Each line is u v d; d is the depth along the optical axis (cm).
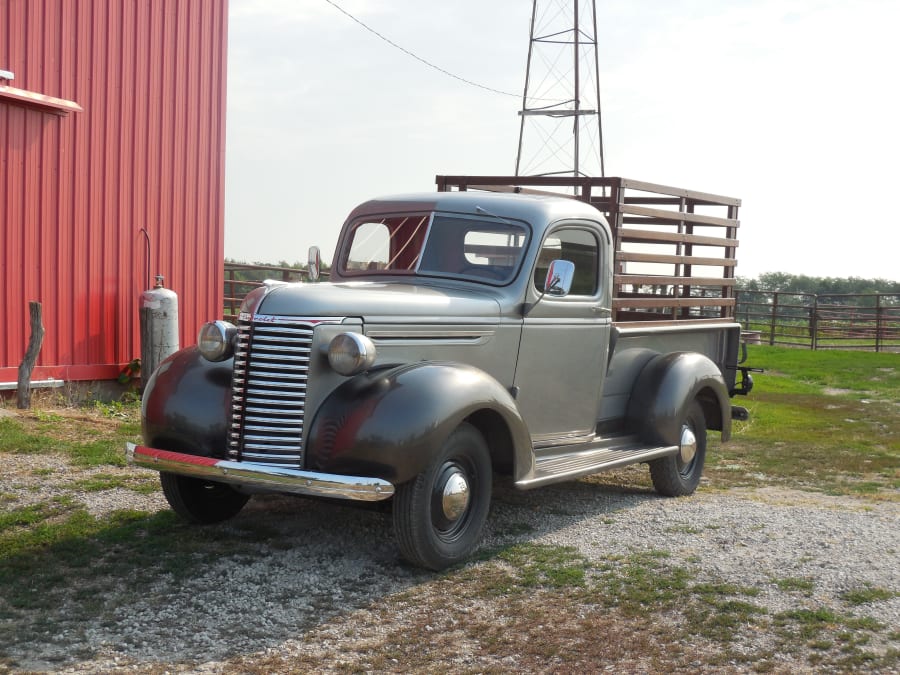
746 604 458
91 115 1039
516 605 453
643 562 521
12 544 521
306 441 473
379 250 632
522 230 593
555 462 602
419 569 502
